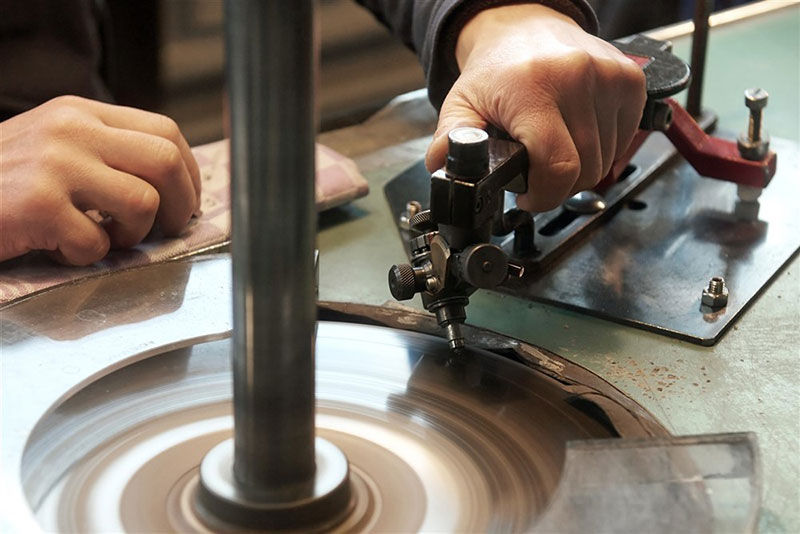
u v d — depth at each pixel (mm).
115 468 688
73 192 935
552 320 925
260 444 585
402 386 788
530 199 875
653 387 814
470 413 750
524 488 672
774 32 1729
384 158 1299
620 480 593
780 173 1211
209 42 2770
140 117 1021
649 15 2414
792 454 722
